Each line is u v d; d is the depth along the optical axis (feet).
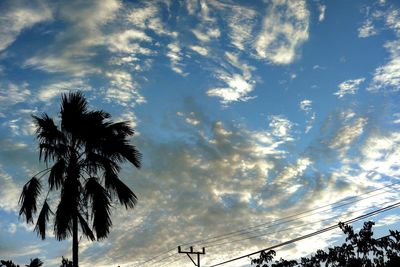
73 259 48.11
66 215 48.24
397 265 88.02
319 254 96.94
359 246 91.45
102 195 50.14
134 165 53.83
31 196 50.03
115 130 55.11
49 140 52.75
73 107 53.36
